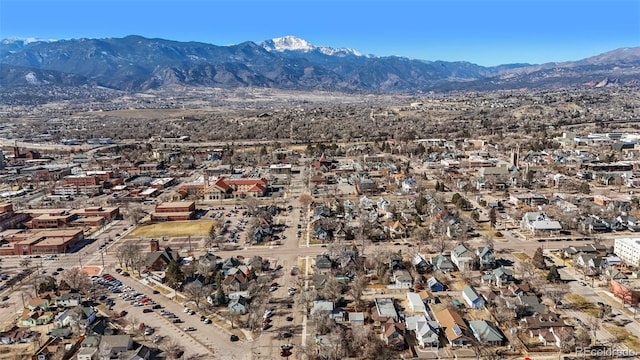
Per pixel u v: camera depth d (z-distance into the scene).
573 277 156.88
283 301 144.00
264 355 115.00
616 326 125.00
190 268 164.75
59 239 199.25
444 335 123.25
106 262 180.75
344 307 139.88
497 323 129.12
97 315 137.50
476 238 196.50
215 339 123.00
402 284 153.00
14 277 167.12
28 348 122.06
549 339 118.06
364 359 114.06
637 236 196.88
